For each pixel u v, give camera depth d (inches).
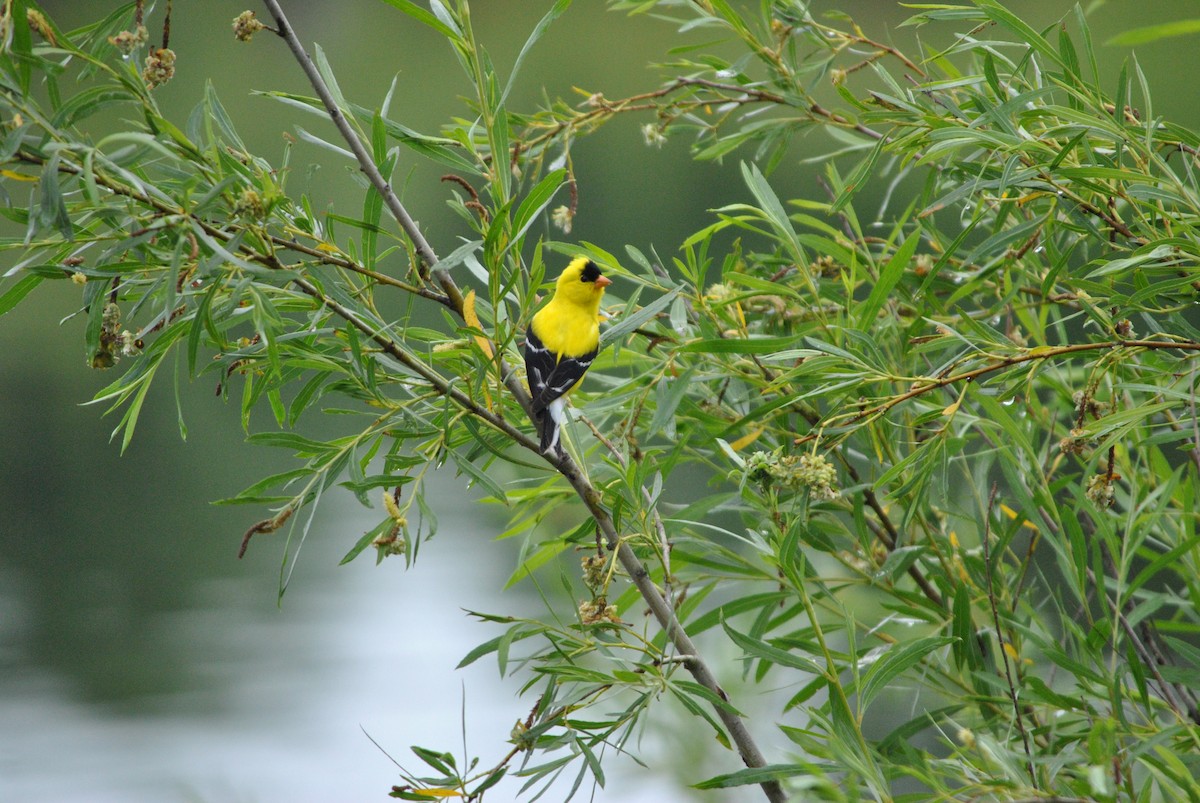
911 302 370.6
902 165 357.7
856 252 358.6
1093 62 293.0
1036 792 235.5
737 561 339.9
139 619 834.2
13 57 222.4
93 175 214.8
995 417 285.3
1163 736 238.4
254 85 1667.1
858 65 345.1
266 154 1379.2
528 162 380.2
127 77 232.1
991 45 305.4
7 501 1043.9
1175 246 262.7
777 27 374.0
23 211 216.2
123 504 1045.2
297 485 967.6
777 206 341.1
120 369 1305.4
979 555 335.0
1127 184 288.2
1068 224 296.2
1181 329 283.3
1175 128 290.5
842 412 297.1
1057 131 292.4
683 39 1673.2
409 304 272.8
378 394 266.4
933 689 323.9
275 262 247.1
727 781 236.1
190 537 1002.1
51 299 1472.7
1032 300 370.9
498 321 279.0
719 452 354.3
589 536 308.5
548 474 327.0
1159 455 342.3
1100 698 285.7
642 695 250.1
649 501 280.4
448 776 241.9
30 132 226.5
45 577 912.9
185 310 257.1
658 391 339.6
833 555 350.3
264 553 986.7
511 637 250.4
